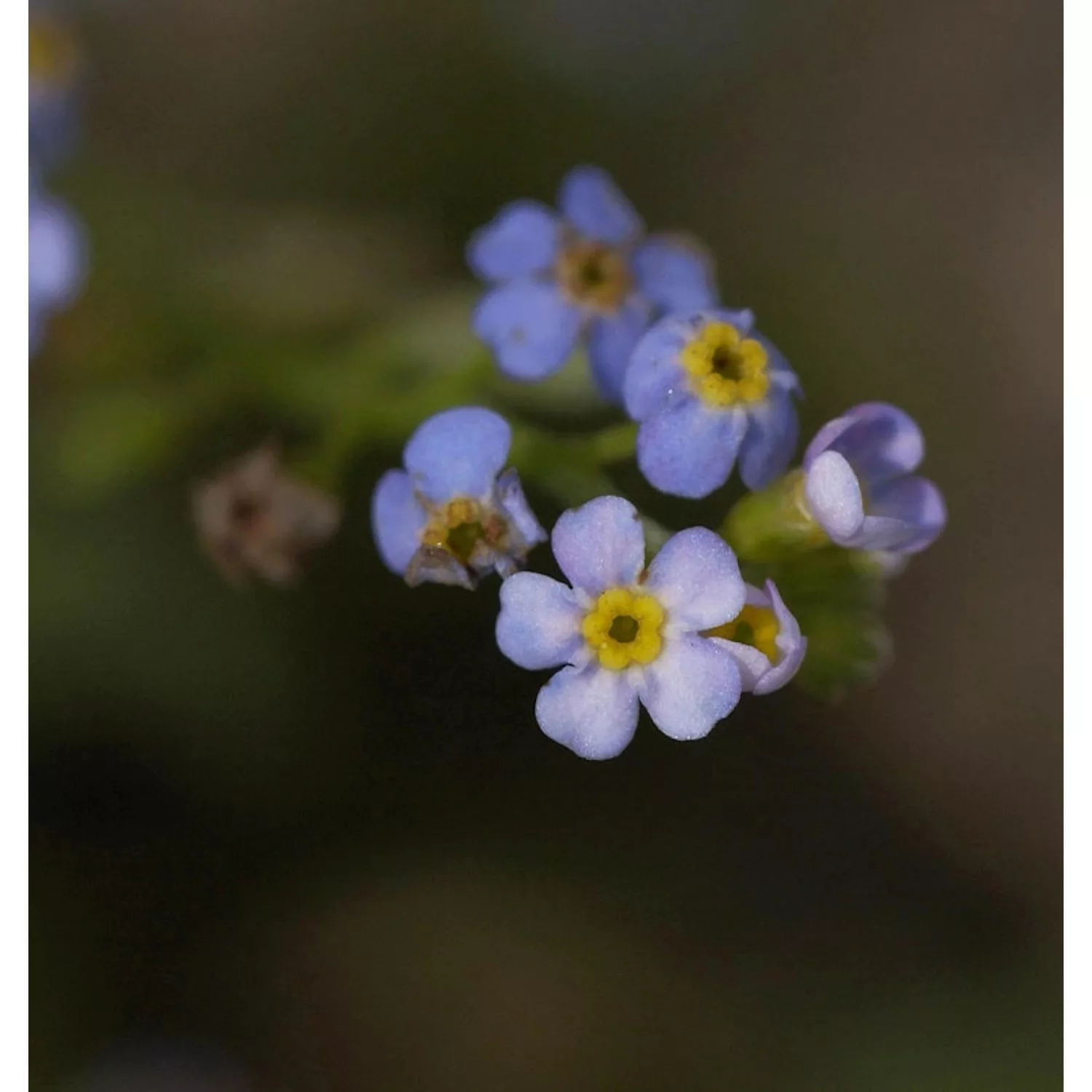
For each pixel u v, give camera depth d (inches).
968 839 5.9
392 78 5.8
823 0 6.3
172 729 5.2
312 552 5.2
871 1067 5.5
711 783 5.7
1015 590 6.1
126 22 5.6
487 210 5.8
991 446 6.2
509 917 5.5
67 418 5.0
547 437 4.3
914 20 6.4
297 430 5.2
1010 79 6.4
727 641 3.9
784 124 6.2
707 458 4.0
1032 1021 5.5
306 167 5.7
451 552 4.0
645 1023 5.6
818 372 5.9
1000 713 6.1
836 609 4.2
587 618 3.9
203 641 5.2
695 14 6.1
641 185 6.0
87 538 5.2
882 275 6.2
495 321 4.5
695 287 4.5
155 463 5.1
